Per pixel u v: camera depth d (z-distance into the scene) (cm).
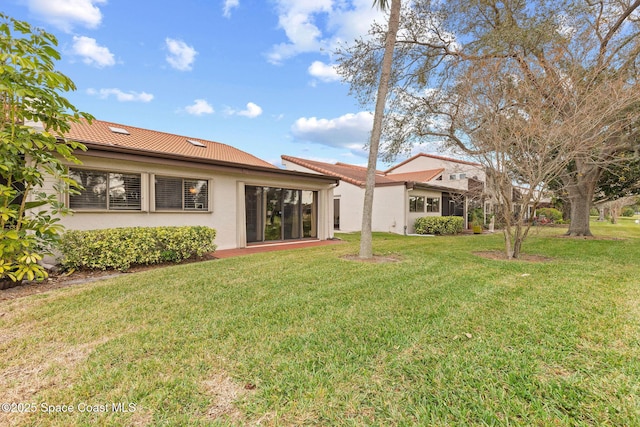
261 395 208
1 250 408
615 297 416
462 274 554
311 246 1016
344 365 243
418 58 1058
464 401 201
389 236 1434
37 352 267
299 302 395
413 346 274
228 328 314
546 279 520
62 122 458
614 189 1538
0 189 403
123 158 705
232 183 962
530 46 830
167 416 188
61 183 577
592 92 639
